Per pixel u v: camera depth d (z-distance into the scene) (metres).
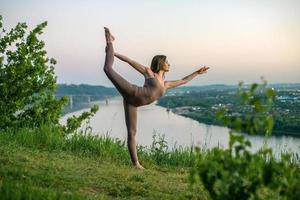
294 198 4.36
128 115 10.73
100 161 10.63
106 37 10.77
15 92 15.20
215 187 4.49
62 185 7.79
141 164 11.04
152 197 7.76
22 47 15.39
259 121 4.28
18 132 12.09
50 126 13.98
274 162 4.41
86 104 114.19
